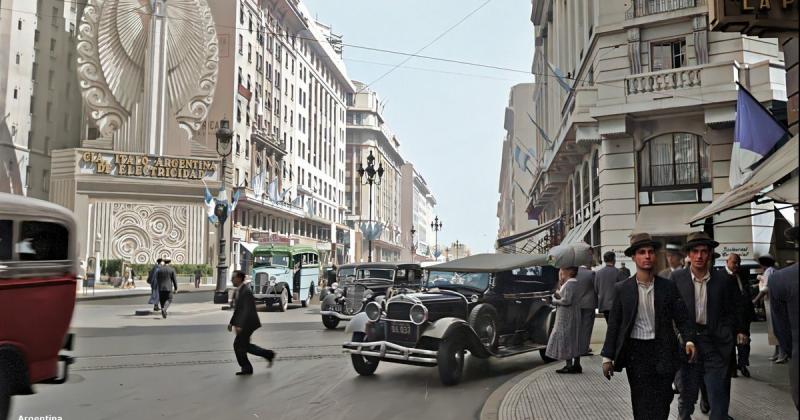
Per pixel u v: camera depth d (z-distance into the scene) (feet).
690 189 67.62
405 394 27.02
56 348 22.03
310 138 262.06
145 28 157.38
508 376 32.27
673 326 15.72
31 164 168.66
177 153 156.46
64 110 182.19
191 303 90.58
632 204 70.49
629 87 69.31
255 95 196.65
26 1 168.45
